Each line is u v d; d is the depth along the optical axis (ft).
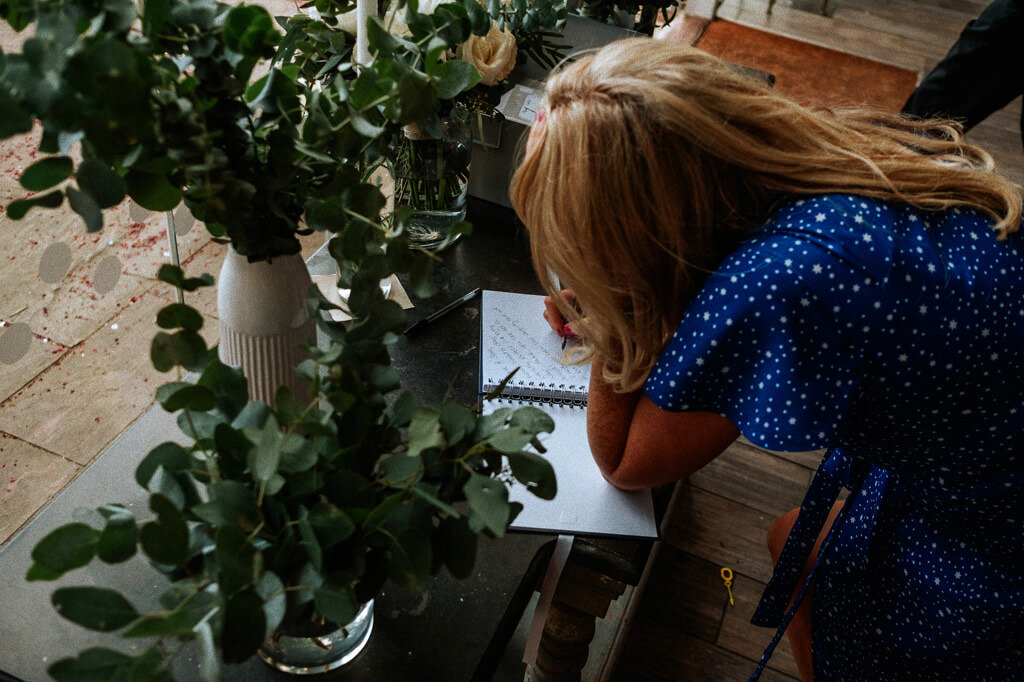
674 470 3.22
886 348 2.80
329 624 2.57
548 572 3.44
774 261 2.70
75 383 5.55
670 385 2.92
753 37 13.39
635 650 5.75
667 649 5.78
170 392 2.30
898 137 3.18
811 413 2.76
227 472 2.19
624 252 2.78
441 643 2.97
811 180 2.81
